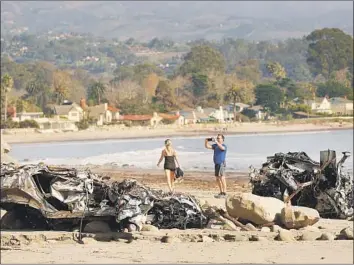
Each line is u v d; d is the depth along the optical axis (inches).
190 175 2573.8
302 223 1166.3
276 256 911.7
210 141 1651.1
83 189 1150.3
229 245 1015.0
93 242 1076.5
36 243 1076.5
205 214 1210.6
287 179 1349.7
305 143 6382.9
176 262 868.0
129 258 902.4
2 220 1210.6
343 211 1325.0
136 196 1138.7
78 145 6914.4
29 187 1150.3
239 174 2632.9
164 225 1177.4
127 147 6043.3
